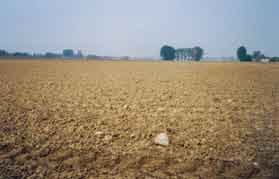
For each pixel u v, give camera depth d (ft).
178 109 29.09
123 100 34.47
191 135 20.40
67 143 18.54
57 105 30.71
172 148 17.89
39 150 17.30
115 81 60.49
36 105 30.53
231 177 14.35
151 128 21.97
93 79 64.95
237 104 32.60
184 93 41.52
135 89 46.01
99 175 14.44
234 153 17.17
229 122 24.03
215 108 29.96
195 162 15.96
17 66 117.91
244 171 14.92
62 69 106.11
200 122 23.93
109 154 16.93
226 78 71.31
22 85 50.03
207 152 17.31
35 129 21.40
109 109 28.81
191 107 30.35
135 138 19.63
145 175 14.51
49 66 125.49
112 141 19.01
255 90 46.34
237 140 19.40
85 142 18.76
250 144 18.69
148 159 16.33
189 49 336.90
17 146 17.88
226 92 43.24
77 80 61.87
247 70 106.83
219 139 19.60
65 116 25.57
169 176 14.43
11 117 24.85
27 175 14.29
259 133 21.02
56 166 15.33
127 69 112.57
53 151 17.24
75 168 15.17
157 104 31.86
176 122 23.82
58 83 54.70
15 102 32.22
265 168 15.29
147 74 84.79
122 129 21.67
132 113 26.96
